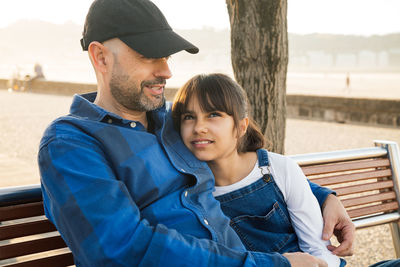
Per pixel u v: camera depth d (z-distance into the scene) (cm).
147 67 156
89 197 129
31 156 728
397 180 246
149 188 149
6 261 290
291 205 176
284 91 324
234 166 175
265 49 309
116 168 146
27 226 162
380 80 6888
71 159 136
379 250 364
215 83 167
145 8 156
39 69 2602
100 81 168
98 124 149
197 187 162
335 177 231
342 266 173
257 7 303
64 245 168
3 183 539
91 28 158
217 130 165
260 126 318
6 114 1355
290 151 828
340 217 177
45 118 1267
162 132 167
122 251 125
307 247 173
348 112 1263
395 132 1057
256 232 173
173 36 157
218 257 132
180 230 147
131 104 162
